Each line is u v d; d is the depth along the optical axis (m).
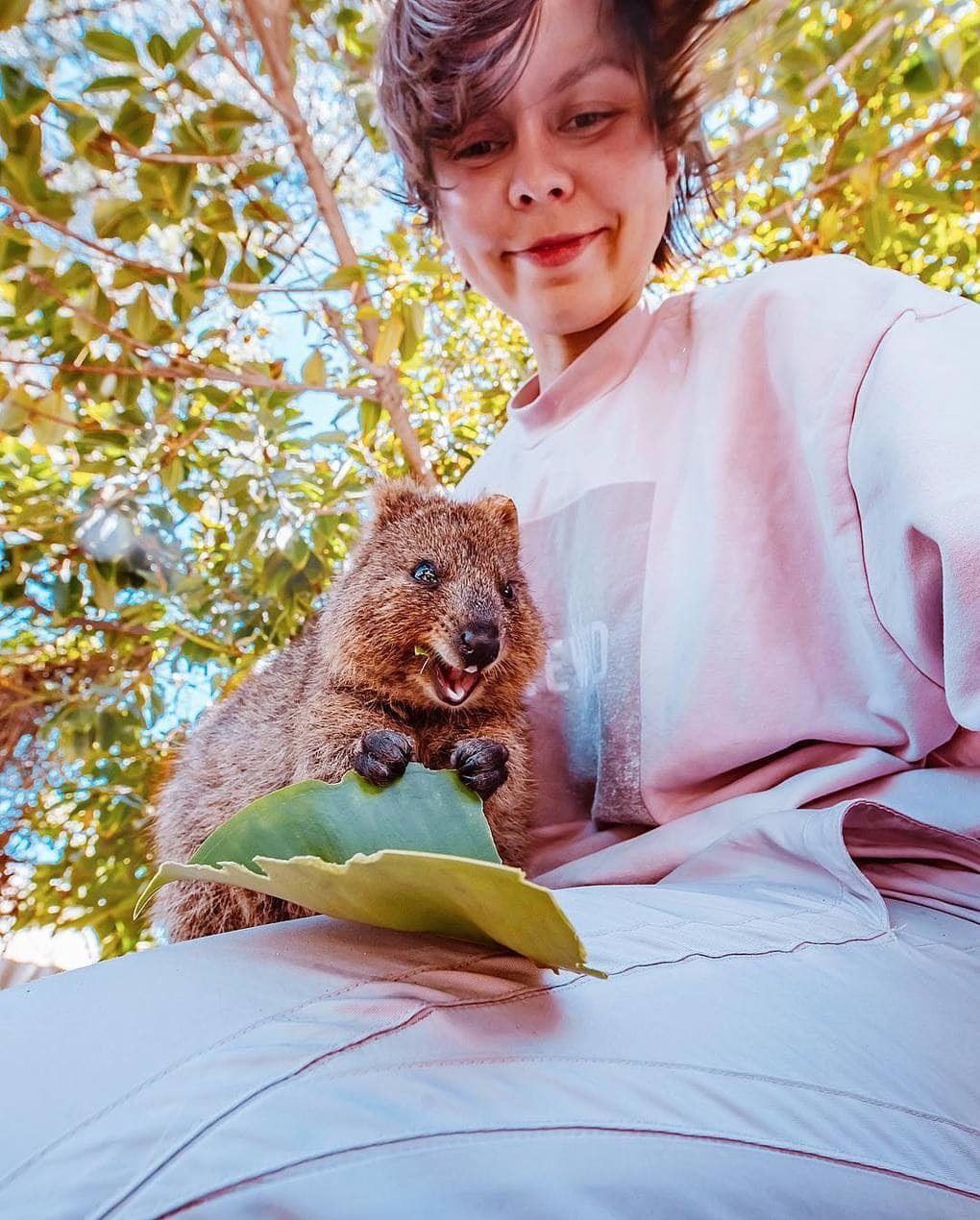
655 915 0.30
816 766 0.40
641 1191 0.19
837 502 0.37
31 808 1.08
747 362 0.46
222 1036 0.21
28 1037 0.21
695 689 0.42
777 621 0.41
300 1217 0.17
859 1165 0.22
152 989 0.23
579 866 0.43
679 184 0.59
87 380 0.80
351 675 0.52
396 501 0.59
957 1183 0.22
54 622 0.96
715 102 0.55
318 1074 0.20
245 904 0.49
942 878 0.34
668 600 0.46
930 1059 0.25
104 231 0.67
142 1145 0.18
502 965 0.26
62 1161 0.17
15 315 0.73
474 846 0.28
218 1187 0.17
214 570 1.02
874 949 0.29
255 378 0.82
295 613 0.94
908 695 0.35
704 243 0.67
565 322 0.56
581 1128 0.20
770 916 0.30
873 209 0.74
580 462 0.55
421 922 0.25
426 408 1.14
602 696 0.48
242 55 0.75
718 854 0.36
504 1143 0.19
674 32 0.48
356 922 0.27
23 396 0.77
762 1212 0.20
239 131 0.70
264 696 0.59
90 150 0.65
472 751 0.41
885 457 0.32
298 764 0.50
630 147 0.49
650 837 0.41
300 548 0.86
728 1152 0.21
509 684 0.53
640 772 0.45
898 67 0.70
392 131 0.55
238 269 0.78
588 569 0.51
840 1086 0.24
